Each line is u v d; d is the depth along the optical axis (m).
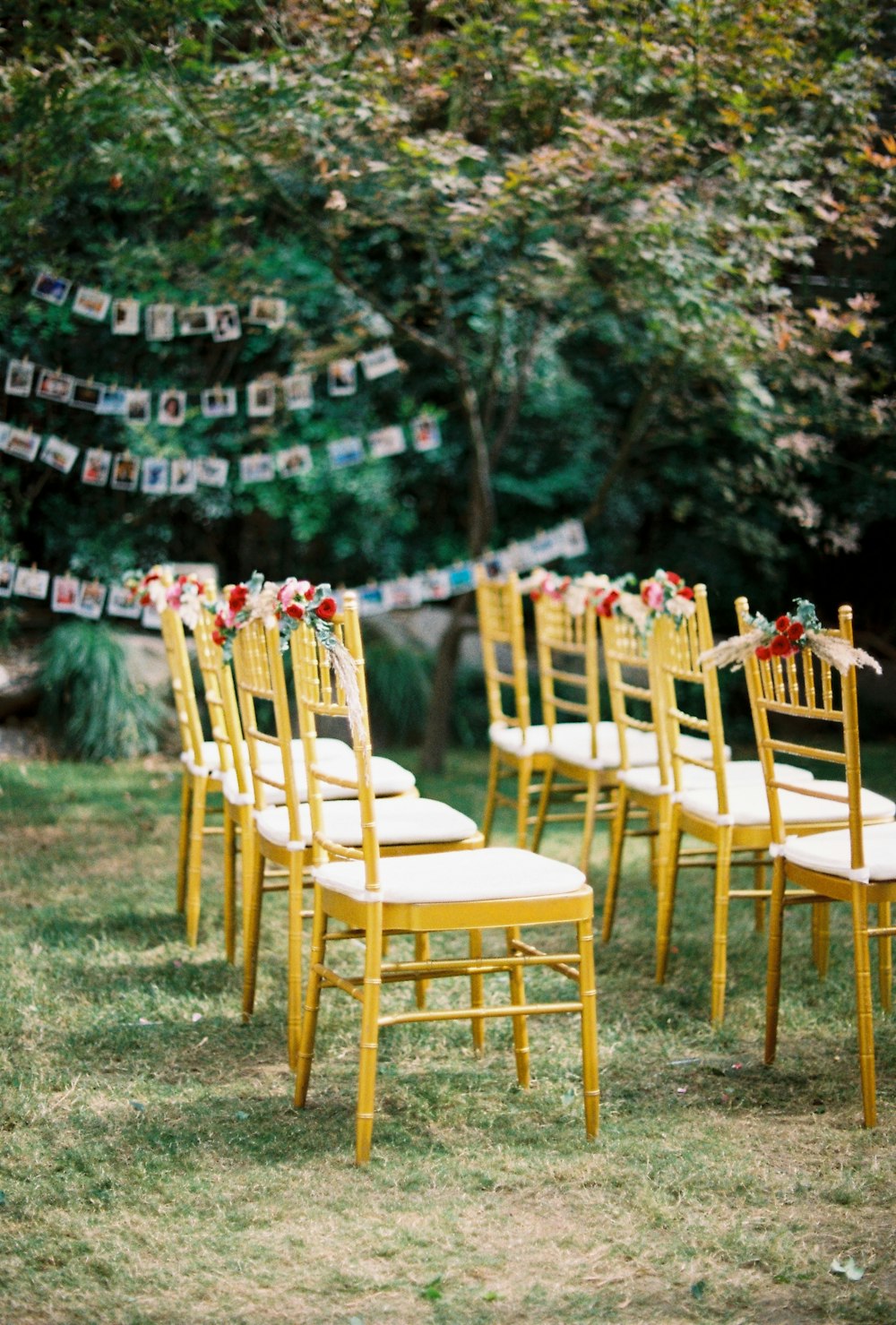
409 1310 2.39
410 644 8.87
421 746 8.54
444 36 5.86
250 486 8.48
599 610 4.69
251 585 3.65
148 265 6.85
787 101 5.93
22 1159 2.95
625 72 5.65
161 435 8.19
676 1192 2.84
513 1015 3.02
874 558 9.19
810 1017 3.89
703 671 3.89
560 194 5.82
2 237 6.16
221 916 4.89
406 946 4.59
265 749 4.56
